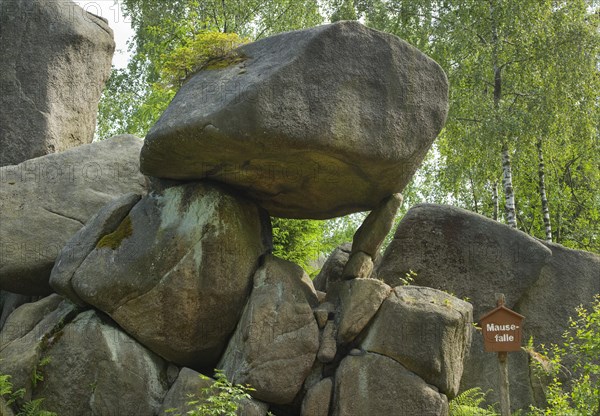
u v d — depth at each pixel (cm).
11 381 1038
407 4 2070
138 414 1025
